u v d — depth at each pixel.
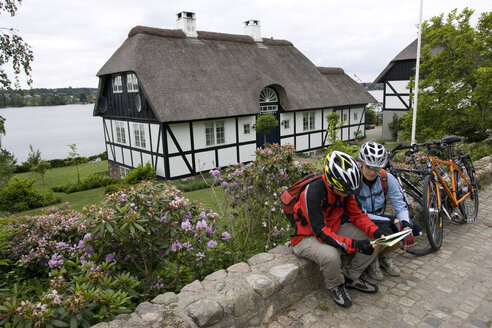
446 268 2.90
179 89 13.84
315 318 2.29
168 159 13.73
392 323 2.21
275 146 3.97
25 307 1.79
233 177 4.12
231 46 17.78
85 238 2.52
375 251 2.40
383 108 23.12
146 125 14.48
